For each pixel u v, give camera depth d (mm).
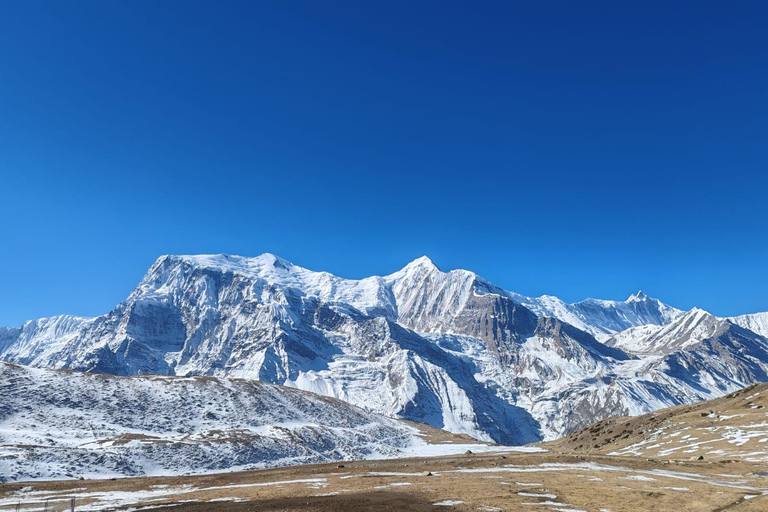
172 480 82688
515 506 43406
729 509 41875
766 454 74500
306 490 57625
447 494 50062
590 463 76812
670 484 54562
